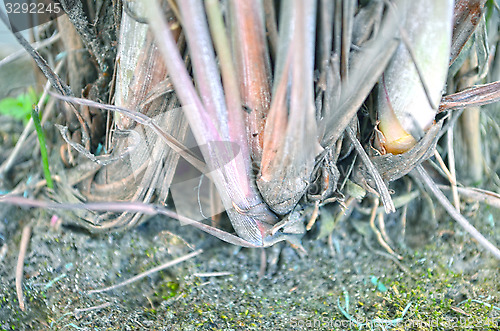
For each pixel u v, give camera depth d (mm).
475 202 822
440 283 747
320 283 753
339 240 805
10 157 872
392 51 459
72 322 675
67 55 763
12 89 953
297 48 373
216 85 463
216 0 404
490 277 751
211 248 792
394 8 450
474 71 721
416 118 560
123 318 684
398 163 590
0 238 795
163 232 798
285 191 536
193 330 660
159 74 550
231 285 748
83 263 761
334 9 471
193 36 427
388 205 598
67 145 776
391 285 747
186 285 744
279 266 779
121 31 536
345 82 498
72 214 783
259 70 487
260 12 455
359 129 616
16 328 676
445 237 810
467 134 835
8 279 742
